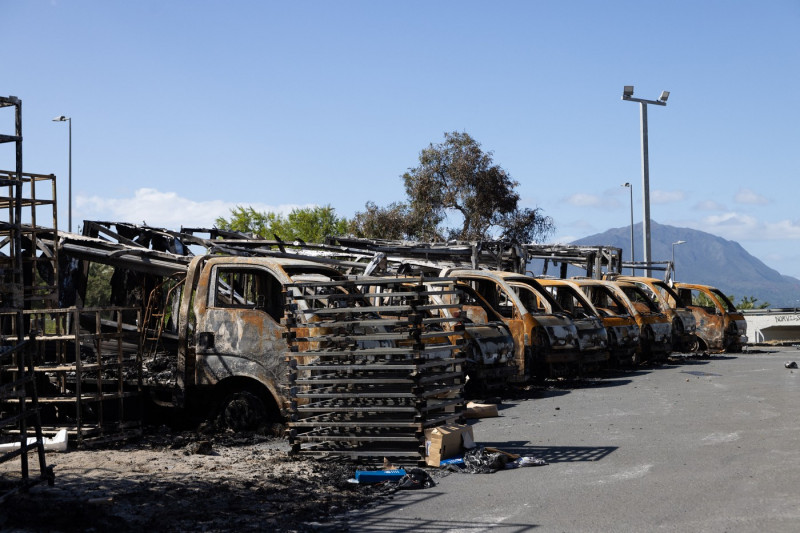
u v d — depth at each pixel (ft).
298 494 23.21
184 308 34.96
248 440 32.07
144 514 20.70
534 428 35.29
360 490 24.08
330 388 29.78
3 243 37.96
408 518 20.76
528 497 22.58
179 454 29.35
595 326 58.34
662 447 29.66
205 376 34.09
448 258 73.41
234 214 160.97
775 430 32.71
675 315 79.46
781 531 18.20
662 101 107.34
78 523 19.49
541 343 51.55
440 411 30.83
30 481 22.20
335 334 32.17
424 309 28.12
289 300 29.71
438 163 160.86
